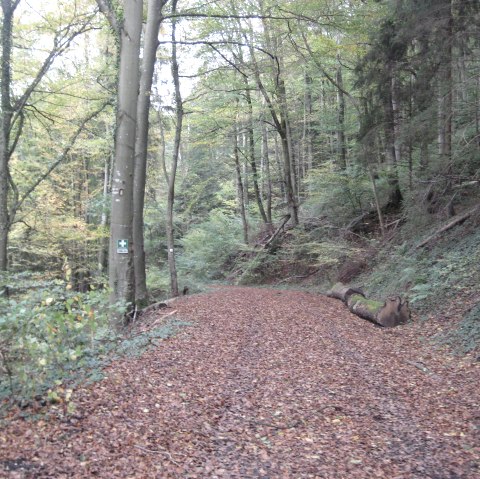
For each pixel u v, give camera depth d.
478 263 10.55
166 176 18.03
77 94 15.62
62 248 19.39
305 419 5.16
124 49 10.03
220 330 9.16
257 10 16.91
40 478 3.57
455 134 12.97
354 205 19.86
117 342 7.85
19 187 17.39
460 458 4.18
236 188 31.45
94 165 21.67
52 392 4.60
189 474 3.89
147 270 23.91
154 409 5.15
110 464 3.92
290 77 22.11
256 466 4.09
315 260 20.56
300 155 30.16
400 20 12.48
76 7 13.79
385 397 5.84
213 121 21.16
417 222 14.41
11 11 12.87
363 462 4.17
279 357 7.54
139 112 12.80
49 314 5.11
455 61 11.77
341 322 10.34
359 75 15.09
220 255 25.62
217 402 5.55
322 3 15.82
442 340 8.25
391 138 14.54
